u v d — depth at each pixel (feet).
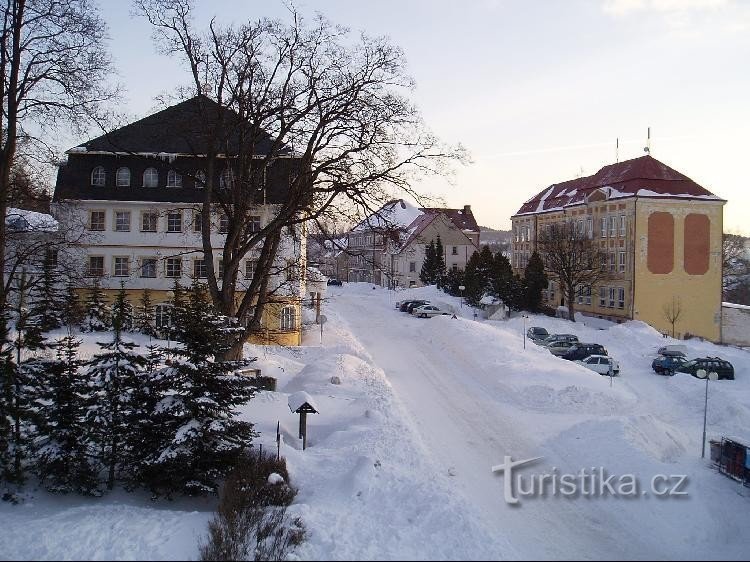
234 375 50.88
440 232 290.15
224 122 73.56
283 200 81.10
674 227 175.52
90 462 48.60
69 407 46.96
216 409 47.55
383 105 72.13
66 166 132.98
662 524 47.44
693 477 57.21
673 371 115.24
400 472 52.85
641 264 174.19
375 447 60.44
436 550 37.70
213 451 46.75
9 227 90.89
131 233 133.90
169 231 134.10
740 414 84.53
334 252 96.99
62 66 72.28
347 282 327.67
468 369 109.50
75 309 106.83
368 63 73.20
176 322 52.03
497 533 41.06
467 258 292.20
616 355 134.41
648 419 70.64
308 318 158.10
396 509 44.68
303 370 97.71
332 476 52.90
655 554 42.37
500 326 169.99
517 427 74.90
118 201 132.26
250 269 127.54
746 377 117.19
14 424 48.34
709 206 176.86
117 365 48.26
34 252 79.77
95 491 47.44
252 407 75.97
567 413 82.28
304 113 71.92
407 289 252.62
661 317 174.81
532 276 195.31
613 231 185.47
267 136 78.13
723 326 180.24
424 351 130.11
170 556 35.65
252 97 71.92
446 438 69.21
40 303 78.54
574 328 165.48
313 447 62.39
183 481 46.37
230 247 74.02
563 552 41.47
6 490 46.60
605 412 82.94
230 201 76.33
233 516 40.42
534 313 193.36
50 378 47.32
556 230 193.16
